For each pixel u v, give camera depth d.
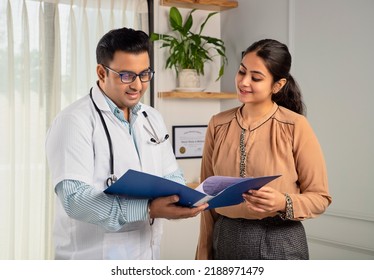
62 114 1.43
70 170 1.35
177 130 3.45
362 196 2.56
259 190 1.48
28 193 2.90
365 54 2.53
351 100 2.61
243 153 1.64
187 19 3.47
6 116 2.82
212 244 1.77
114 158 1.45
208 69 3.58
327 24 2.74
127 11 3.23
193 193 1.33
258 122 1.64
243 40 3.38
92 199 1.32
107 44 1.39
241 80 1.61
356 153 2.59
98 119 1.45
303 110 1.76
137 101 1.44
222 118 1.74
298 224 1.65
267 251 1.59
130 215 1.36
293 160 1.60
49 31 2.96
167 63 3.31
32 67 2.92
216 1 3.32
